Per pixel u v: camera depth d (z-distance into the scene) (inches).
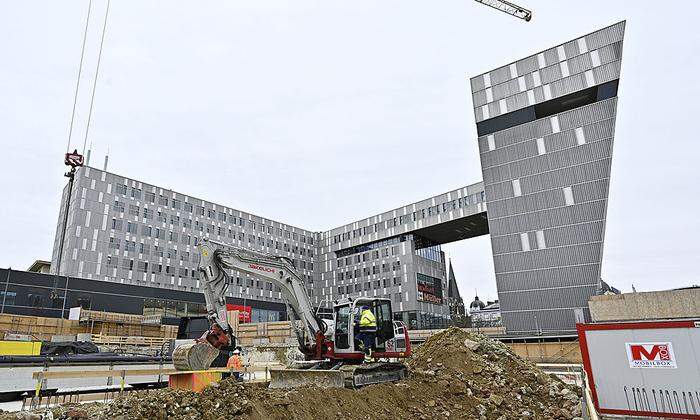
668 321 526.0
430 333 1724.9
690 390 503.2
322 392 455.2
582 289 1712.6
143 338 1519.4
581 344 570.6
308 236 3690.9
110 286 2094.0
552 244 1807.3
